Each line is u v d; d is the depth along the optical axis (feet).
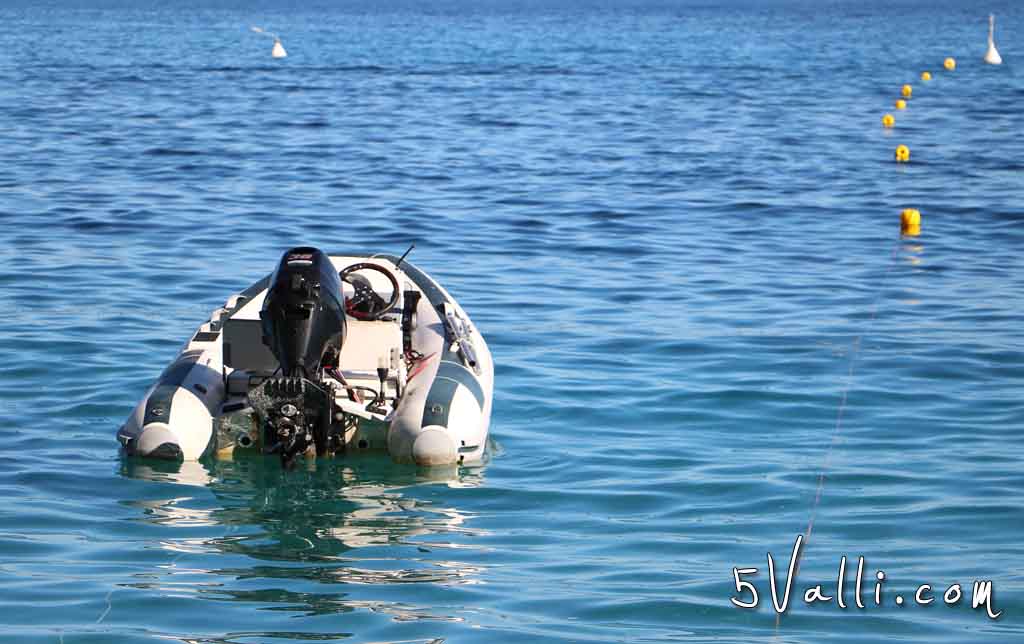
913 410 50.85
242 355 42.50
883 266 78.89
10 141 132.36
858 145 139.03
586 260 80.12
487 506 39.58
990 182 112.06
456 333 48.11
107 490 40.06
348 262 54.90
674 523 38.37
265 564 34.53
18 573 33.53
